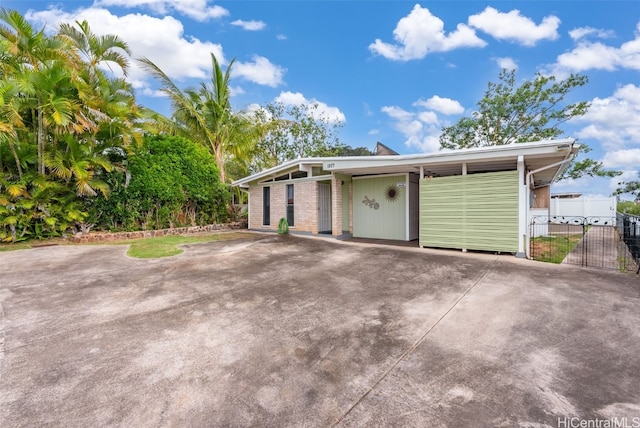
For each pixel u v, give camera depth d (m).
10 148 8.44
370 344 3.01
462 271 5.79
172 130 15.22
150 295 4.51
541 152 6.41
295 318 3.66
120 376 2.48
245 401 2.17
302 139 20.70
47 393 2.26
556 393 2.25
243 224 14.73
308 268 6.13
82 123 8.36
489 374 2.49
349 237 10.64
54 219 9.02
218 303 4.18
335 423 1.96
